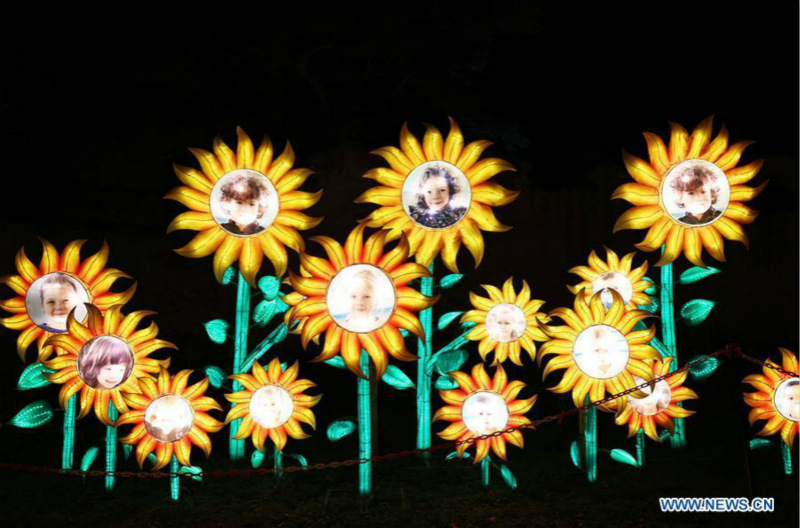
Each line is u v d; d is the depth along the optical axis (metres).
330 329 6.47
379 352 6.48
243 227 6.96
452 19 15.47
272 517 6.82
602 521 6.63
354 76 16.27
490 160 7.09
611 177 16.83
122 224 15.33
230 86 15.42
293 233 7.05
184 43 14.51
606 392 7.59
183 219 6.91
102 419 6.96
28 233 14.71
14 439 10.46
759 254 16.55
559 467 8.48
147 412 6.94
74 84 14.56
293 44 15.11
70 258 7.54
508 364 14.91
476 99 16.33
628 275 8.20
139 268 15.27
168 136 14.95
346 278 6.50
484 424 7.23
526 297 7.77
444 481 7.96
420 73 15.69
